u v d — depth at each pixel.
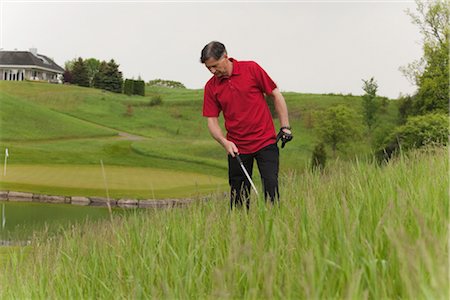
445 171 3.69
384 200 3.07
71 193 34.62
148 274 3.27
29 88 86.50
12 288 4.04
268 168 4.87
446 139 5.00
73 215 23.73
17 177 41.19
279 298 2.31
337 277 2.28
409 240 2.31
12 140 60.47
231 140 5.06
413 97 58.28
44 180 40.31
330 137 62.28
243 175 4.98
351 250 2.33
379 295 2.13
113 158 58.09
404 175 3.81
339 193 3.75
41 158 54.62
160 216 4.68
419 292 1.95
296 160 60.16
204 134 74.31
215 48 4.81
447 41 44.53
